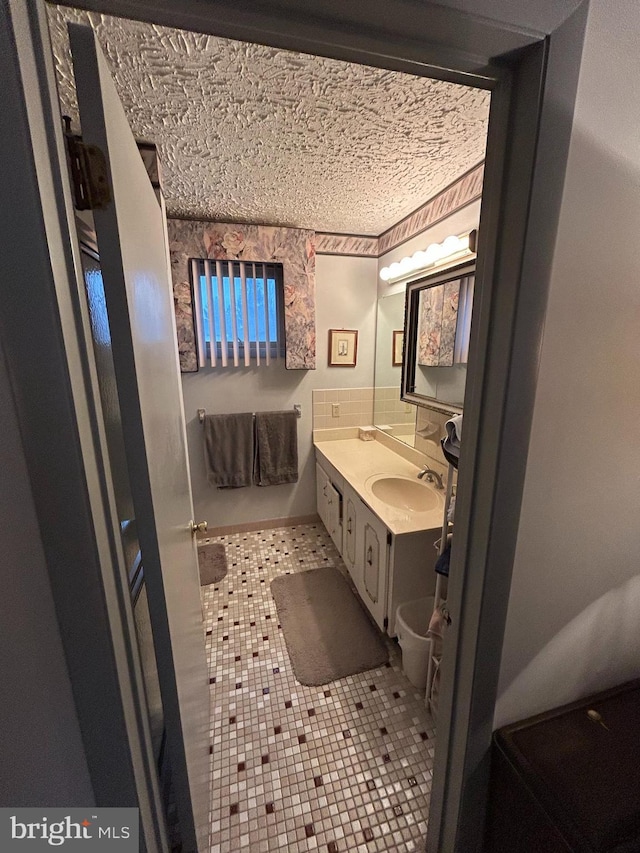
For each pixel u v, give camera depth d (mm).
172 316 1332
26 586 525
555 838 685
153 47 879
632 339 720
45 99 429
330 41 489
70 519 508
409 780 1247
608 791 724
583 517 788
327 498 2598
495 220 635
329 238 2523
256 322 2467
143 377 704
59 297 456
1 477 487
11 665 541
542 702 886
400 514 1715
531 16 499
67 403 478
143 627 859
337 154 1426
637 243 669
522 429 677
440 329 1957
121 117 650
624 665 956
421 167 1563
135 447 646
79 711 580
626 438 776
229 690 1581
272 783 1239
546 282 620
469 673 818
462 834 923
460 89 1048
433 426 2076
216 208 2020
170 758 835
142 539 690
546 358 658
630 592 898
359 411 2881
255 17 457
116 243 562
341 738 1383
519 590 778
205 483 2730
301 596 2150
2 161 399
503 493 699
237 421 2600
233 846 1083
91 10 450
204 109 1140
